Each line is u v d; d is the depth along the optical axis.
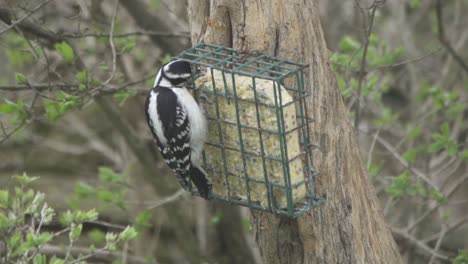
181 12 15.77
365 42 12.34
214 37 9.83
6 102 12.26
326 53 9.73
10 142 18.94
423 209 15.32
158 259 17.28
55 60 14.52
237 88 9.14
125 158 17.27
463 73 17.20
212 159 9.82
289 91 9.21
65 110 11.90
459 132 16.20
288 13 9.43
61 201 20.03
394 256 10.22
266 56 9.36
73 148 20.33
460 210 18.84
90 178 21.08
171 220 16.31
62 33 13.05
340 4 17.75
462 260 12.13
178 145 9.79
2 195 9.20
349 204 9.79
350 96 13.60
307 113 9.46
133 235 9.84
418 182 13.12
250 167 9.37
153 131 10.08
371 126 16.22
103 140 19.56
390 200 13.99
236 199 9.79
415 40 18.80
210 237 17.42
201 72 9.84
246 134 9.26
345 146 9.75
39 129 22.22
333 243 9.77
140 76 15.11
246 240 17.33
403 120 19.39
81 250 13.70
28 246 8.62
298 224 9.66
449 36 17.56
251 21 9.48
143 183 17.19
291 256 9.98
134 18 14.50
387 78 14.69
